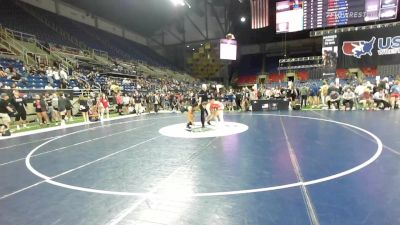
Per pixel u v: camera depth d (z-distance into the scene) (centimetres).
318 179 440
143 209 355
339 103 1697
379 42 2691
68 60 2333
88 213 348
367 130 873
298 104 1842
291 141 753
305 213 326
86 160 619
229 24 3706
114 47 3362
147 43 4259
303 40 3716
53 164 594
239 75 4041
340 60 2858
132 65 3195
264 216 323
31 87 1608
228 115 1616
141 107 2019
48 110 1434
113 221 325
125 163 581
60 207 369
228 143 757
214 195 393
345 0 2292
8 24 2278
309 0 2402
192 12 3838
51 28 2711
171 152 670
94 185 450
